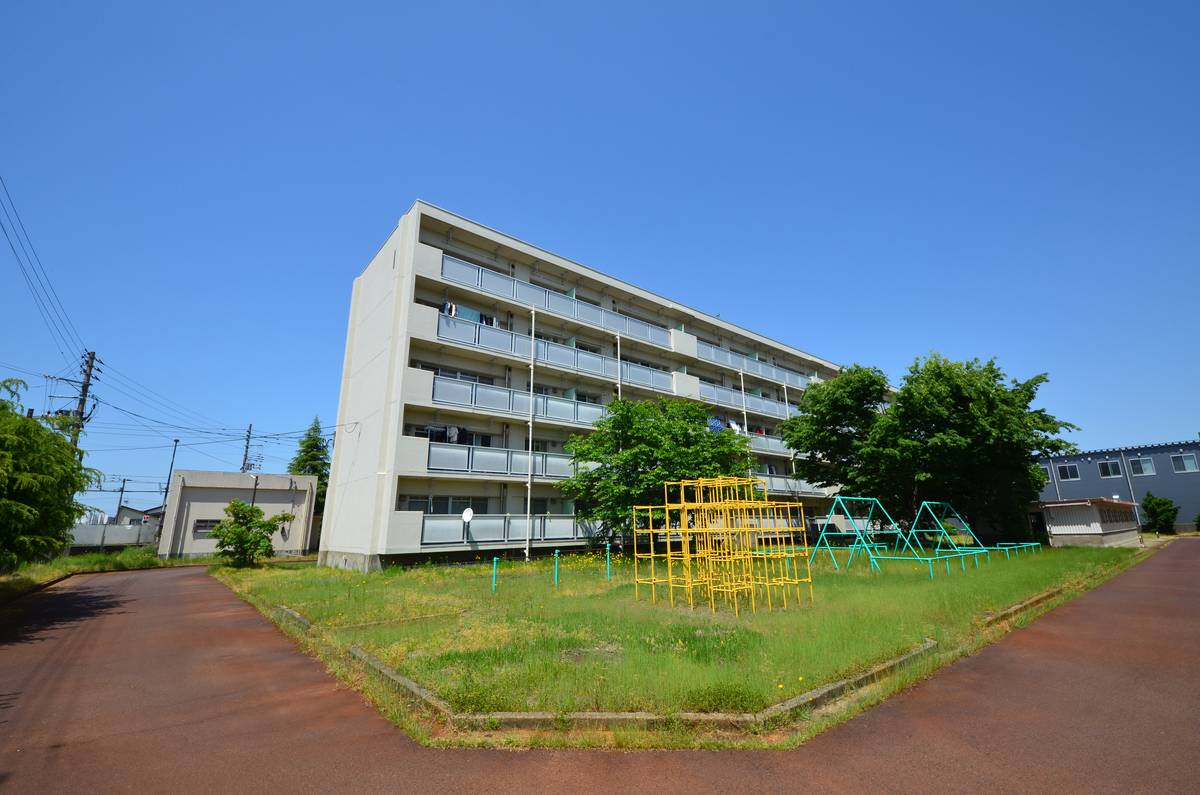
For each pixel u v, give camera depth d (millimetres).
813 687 5762
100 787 4137
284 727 5281
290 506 33312
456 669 6383
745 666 6344
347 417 23156
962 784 4020
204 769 4410
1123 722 5094
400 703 5613
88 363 25562
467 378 21734
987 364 25953
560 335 25188
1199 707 5426
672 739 4699
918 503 24797
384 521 17969
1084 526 29219
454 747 4711
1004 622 9383
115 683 6746
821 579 14398
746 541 13500
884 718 5312
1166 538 35625
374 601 11430
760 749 4617
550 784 4082
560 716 4984
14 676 7062
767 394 36406
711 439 20031
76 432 13570
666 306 29531
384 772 4309
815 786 4012
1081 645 7961
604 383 25609
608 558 16078
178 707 5871
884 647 7109
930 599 10414
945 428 22984
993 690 6086
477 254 23141
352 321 24609
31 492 11047
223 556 24094
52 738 5066
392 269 21297
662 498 19141
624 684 5656
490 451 20406
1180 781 4004
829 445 26188
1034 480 27531
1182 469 40406
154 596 14766
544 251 24484
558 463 22266
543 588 13414
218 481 31500
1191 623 9195
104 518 40125
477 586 13734
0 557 11047
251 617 11242
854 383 25281
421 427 20047
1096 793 3875
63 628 10273
